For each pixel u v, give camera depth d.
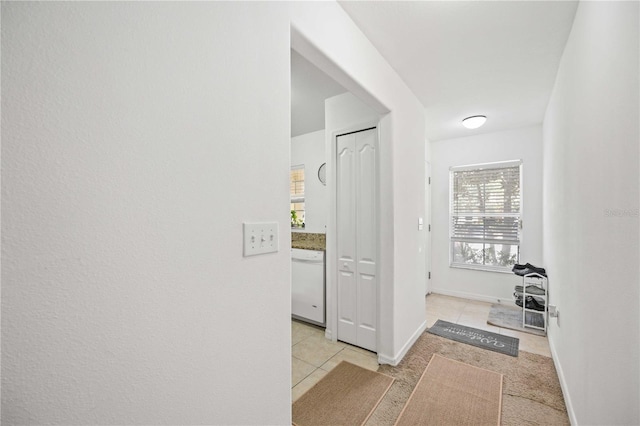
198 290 0.84
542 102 2.79
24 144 0.55
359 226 2.53
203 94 0.85
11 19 0.53
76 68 0.61
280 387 1.12
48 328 0.58
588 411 1.33
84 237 0.62
